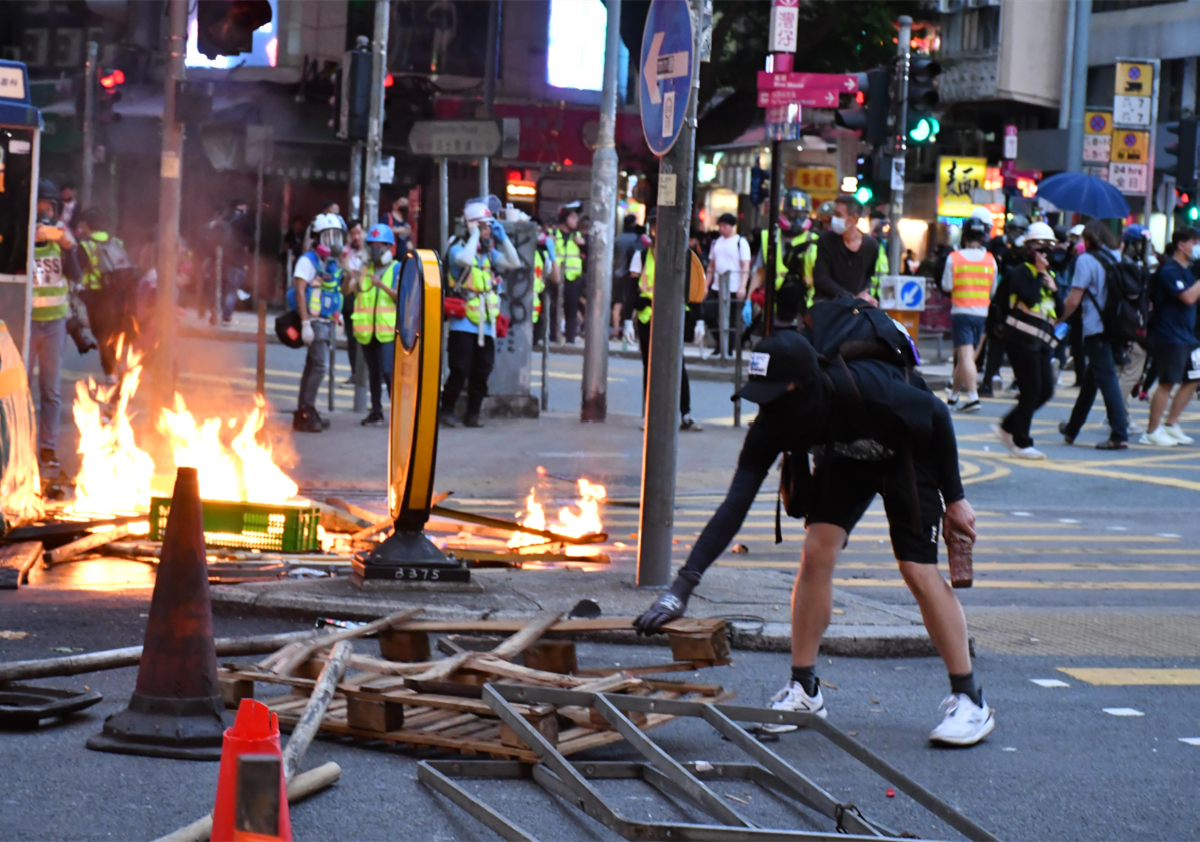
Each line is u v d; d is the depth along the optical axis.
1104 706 7.07
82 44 39.44
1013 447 17.14
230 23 12.95
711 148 43.97
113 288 18.62
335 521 10.69
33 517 10.21
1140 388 23.61
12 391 10.12
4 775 5.21
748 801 5.34
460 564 8.34
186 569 5.62
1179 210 32.50
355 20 38.72
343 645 6.04
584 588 8.52
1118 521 13.46
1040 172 44.22
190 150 37.75
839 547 6.25
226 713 5.72
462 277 17.58
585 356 18.86
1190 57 46.81
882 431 5.92
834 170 31.06
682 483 14.42
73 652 7.14
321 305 16.47
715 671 7.27
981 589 10.17
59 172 39.12
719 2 39.12
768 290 16.52
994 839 5.01
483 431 17.58
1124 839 5.23
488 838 4.86
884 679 7.37
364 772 5.46
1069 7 41.50
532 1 40.12
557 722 5.70
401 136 38.69
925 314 34.91
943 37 50.62
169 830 4.76
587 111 41.09
